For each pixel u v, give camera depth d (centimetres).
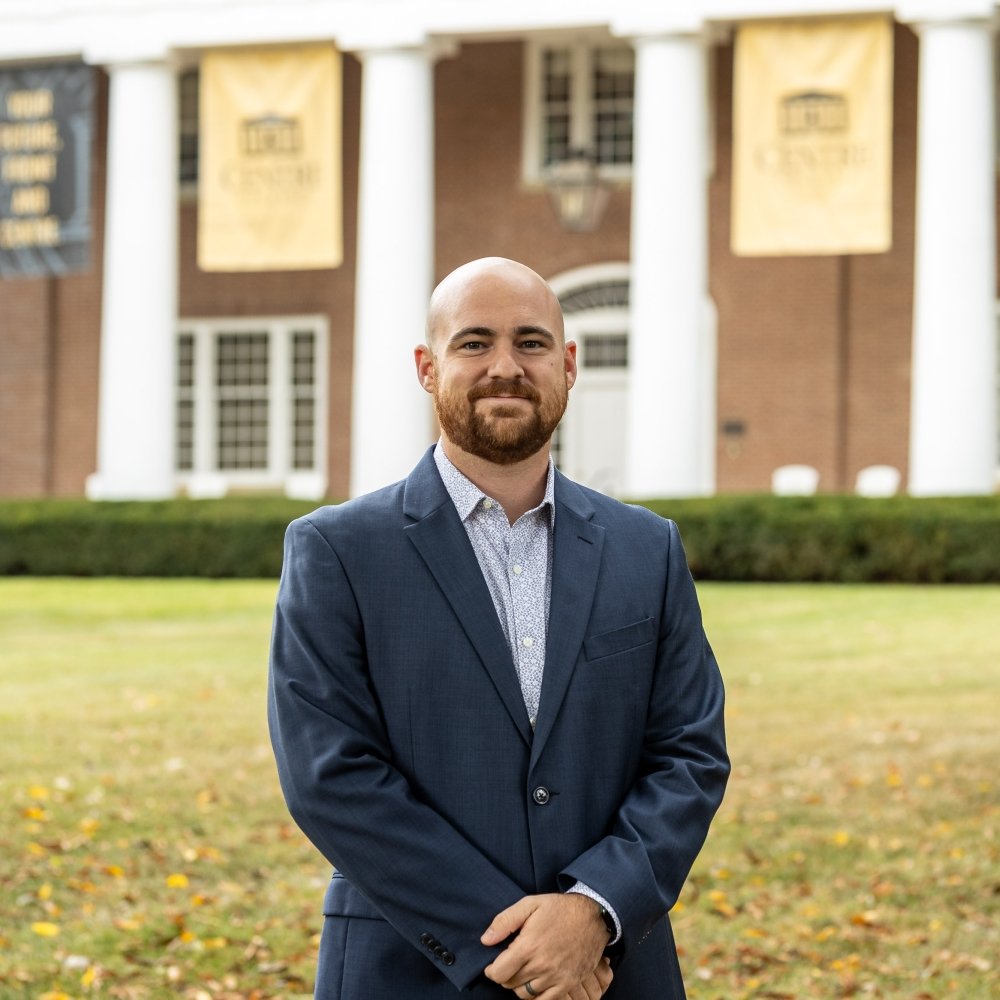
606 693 345
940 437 2241
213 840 840
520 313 350
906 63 2573
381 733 340
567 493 361
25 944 677
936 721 1116
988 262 2262
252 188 2434
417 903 324
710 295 2619
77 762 1002
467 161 2709
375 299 2408
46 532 2178
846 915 738
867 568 1908
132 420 2483
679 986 353
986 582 1880
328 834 329
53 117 2455
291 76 2441
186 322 2812
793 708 1168
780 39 2288
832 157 2262
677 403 2302
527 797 336
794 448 2584
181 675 1308
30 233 2458
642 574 356
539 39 2564
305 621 342
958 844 840
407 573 344
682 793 341
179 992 628
